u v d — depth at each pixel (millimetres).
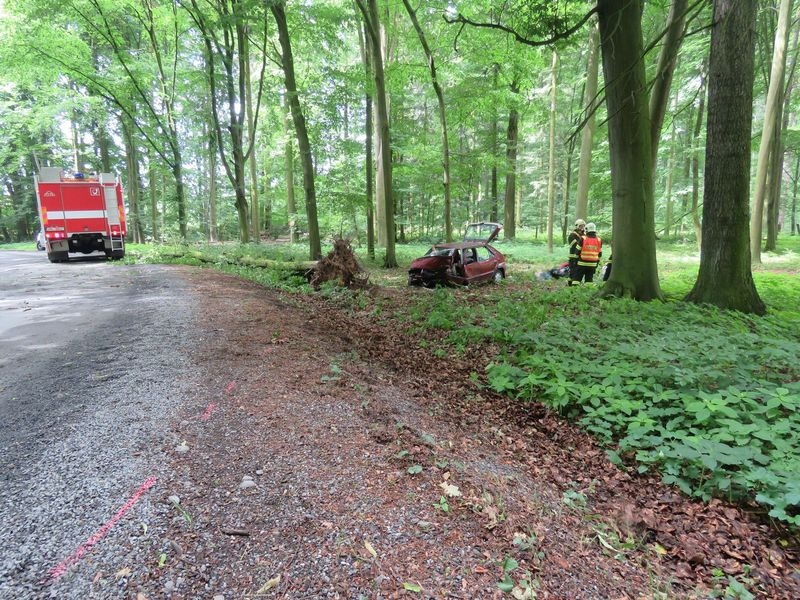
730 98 7824
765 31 17266
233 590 1967
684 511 3109
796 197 39938
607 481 3506
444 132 16938
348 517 2514
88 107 24609
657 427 3773
